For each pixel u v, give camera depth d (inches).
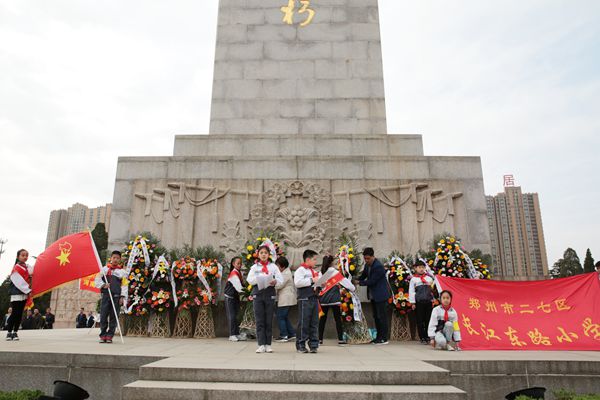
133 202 432.8
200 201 427.8
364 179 434.9
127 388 184.9
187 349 281.3
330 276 328.8
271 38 526.3
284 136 474.0
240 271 373.1
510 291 323.3
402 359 239.1
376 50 522.3
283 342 346.9
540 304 317.1
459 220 424.8
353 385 195.5
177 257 390.6
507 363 239.6
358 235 417.7
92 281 424.5
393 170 444.1
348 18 532.1
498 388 236.5
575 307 314.2
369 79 512.7
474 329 308.0
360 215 423.8
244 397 180.9
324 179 435.2
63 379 241.4
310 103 505.4
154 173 445.1
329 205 425.7
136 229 426.6
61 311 1116.5
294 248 410.3
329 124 499.2
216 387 186.2
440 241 393.1
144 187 436.8
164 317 374.9
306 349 271.0
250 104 505.7
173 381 199.0
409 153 469.7
